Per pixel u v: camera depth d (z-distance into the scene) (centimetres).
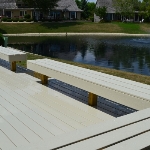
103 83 304
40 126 266
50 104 335
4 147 220
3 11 3497
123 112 315
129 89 281
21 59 507
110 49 1459
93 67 714
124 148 150
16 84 424
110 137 164
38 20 3234
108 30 2948
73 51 1344
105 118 295
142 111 215
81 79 328
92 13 4538
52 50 1373
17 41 1897
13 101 341
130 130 175
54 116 295
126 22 3559
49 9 3366
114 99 284
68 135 167
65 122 280
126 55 1206
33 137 241
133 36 2592
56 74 375
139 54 1244
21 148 151
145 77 581
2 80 447
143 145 153
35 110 312
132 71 810
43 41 1928
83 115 302
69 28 2920
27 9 3462
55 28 2888
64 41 1948
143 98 252
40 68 414
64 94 379
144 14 3666
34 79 459
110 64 952
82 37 2375
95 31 2894
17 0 3475
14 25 2836
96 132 171
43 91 390
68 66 407
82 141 159
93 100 332
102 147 151
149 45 1705
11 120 279
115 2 3828
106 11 3788
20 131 253
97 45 1680
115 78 334
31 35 2511
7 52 531
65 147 151
